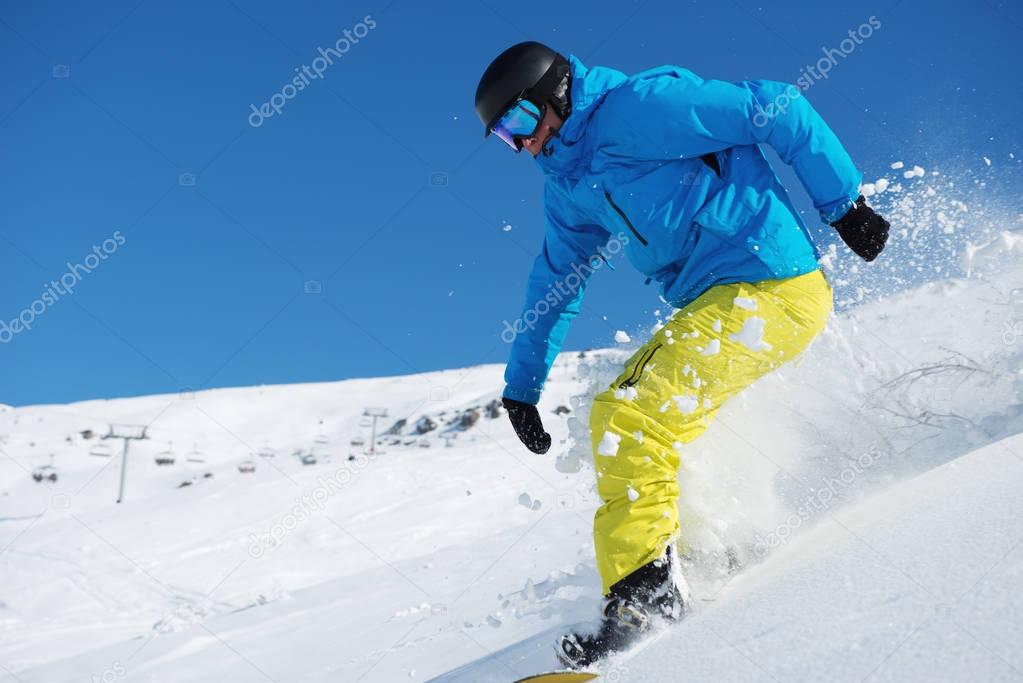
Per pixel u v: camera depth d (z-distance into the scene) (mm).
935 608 1157
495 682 1961
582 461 2596
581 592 2539
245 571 11383
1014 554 1217
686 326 2172
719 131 2166
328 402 66312
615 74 2354
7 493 40031
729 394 2189
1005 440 2016
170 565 12555
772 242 2184
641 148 2223
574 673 1678
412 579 5152
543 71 2318
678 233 2248
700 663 1331
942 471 1961
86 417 61000
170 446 51969
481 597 3818
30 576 11938
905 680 1024
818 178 2186
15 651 8227
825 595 1372
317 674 2998
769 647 1271
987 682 949
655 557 1925
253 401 66312
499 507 13883
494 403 42969
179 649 4902
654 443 2074
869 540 1567
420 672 2475
